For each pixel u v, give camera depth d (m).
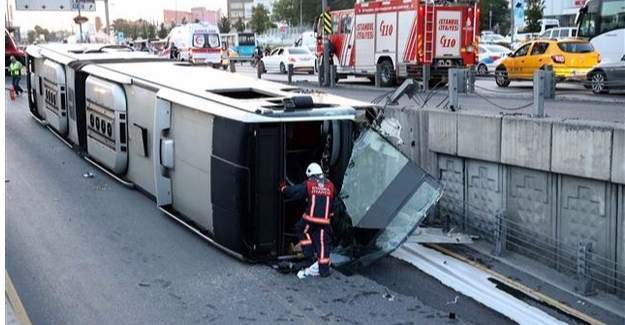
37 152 15.38
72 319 6.61
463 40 22.88
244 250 8.30
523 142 8.88
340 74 26.42
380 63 24.25
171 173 10.18
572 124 8.16
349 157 8.86
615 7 22.28
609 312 7.29
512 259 9.02
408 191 8.67
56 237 9.30
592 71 18.98
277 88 10.29
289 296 7.30
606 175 7.78
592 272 7.95
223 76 11.98
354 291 7.49
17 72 24.83
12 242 9.04
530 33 58.62
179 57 40.31
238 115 8.07
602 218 8.02
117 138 12.20
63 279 7.71
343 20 26.03
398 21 23.11
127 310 6.86
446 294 7.66
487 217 9.78
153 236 9.40
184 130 9.59
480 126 9.61
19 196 11.53
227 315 6.76
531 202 9.03
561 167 8.35
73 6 55.62
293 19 93.88
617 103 15.31
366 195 8.79
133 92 11.74
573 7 68.56
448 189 10.53
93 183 12.59
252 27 97.94
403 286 7.91
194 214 9.52
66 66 15.72
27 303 6.99
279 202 8.32
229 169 8.23
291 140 8.90
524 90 21.61
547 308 7.35
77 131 14.88
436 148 10.55
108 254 8.62
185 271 8.03
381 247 8.54
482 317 7.02
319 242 7.89
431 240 9.70
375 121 9.11
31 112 20.08
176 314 6.77
